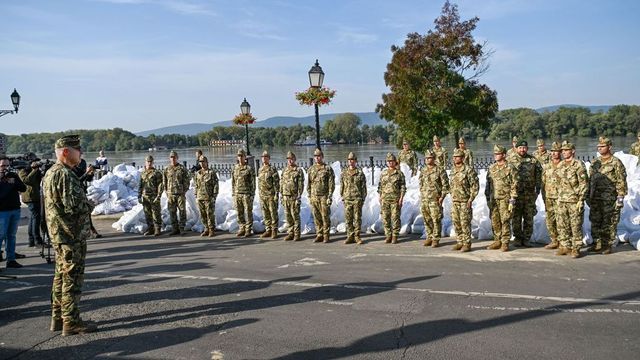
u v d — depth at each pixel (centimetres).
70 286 543
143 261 915
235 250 987
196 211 1274
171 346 504
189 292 690
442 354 459
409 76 2323
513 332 504
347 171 1020
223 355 477
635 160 1248
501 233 884
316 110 1481
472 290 648
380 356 461
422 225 1092
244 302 637
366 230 1147
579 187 795
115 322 580
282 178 1082
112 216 1491
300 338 511
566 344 471
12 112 2488
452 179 896
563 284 660
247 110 2330
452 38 2298
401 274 745
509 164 877
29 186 1054
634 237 866
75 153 557
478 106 2353
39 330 563
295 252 944
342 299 633
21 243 1137
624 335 488
